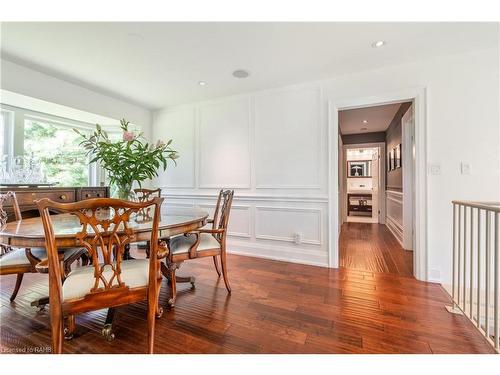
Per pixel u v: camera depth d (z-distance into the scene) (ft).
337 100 8.98
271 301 6.30
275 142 10.16
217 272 8.05
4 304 6.08
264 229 10.37
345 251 11.12
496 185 7.06
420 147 7.73
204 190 11.83
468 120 7.26
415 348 4.45
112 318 4.94
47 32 6.18
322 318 5.48
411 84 7.83
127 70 8.43
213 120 11.55
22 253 5.62
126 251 7.22
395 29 6.10
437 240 7.57
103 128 12.22
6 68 7.71
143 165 6.02
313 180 9.47
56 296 3.67
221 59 7.64
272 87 10.03
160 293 6.80
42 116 10.13
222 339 4.73
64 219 6.12
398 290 6.97
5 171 8.64
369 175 24.75
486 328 4.66
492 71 7.03
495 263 4.31
